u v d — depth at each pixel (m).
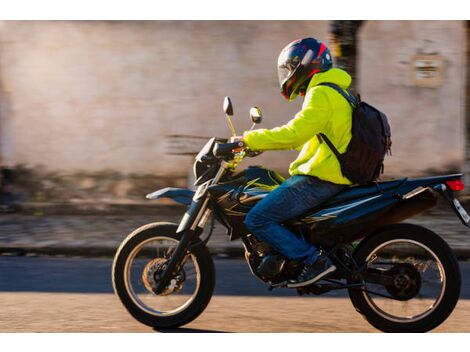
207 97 10.00
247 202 4.68
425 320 4.66
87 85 10.03
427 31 9.87
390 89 9.94
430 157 10.03
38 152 10.10
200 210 4.76
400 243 4.65
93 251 7.68
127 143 10.08
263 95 9.95
